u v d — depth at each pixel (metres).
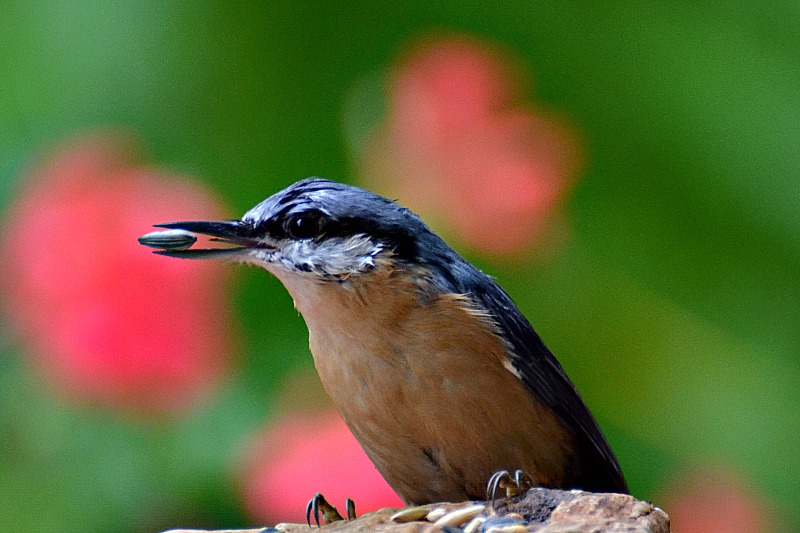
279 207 7.97
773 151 10.57
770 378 10.12
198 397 9.07
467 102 9.61
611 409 10.05
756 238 10.59
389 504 8.60
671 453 9.98
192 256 7.98
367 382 7.79
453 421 7.76
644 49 10.73
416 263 7.82
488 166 9.49
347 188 8.05
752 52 10.73
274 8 10.40
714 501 9.60
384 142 9.75
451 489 8.07
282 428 8.96
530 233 9.52
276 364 9.41
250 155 10.32
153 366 8.91
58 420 9.09
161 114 10.30
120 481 9.05
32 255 8.88
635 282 10.30
